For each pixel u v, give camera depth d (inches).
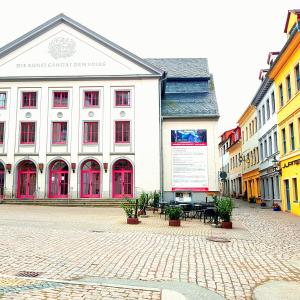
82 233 478.9
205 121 1159.0
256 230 558.3
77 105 1158.3
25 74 1177.4
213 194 1116.5
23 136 1158.3
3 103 1175.0
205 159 1139.9
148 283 250.5
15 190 1127.0
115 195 1117.1
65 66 1175.0
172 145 1152.8
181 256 342.6
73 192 1113.4
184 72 1389.0
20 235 445.4
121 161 1133.1
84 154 1131.3
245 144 1616.6
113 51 1175.6
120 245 395.2
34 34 1186.6
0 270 275.3
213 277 268.8
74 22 1184.2
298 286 246.8
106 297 216.1
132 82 1162.6
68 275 266.7
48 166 1132.5
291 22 908.6
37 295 216.2
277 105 984.9
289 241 450.6
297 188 842.8
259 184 1339.8
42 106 1162.0
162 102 1263.5
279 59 892.0
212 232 520.7
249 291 236.7
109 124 1144.2
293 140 869.8
